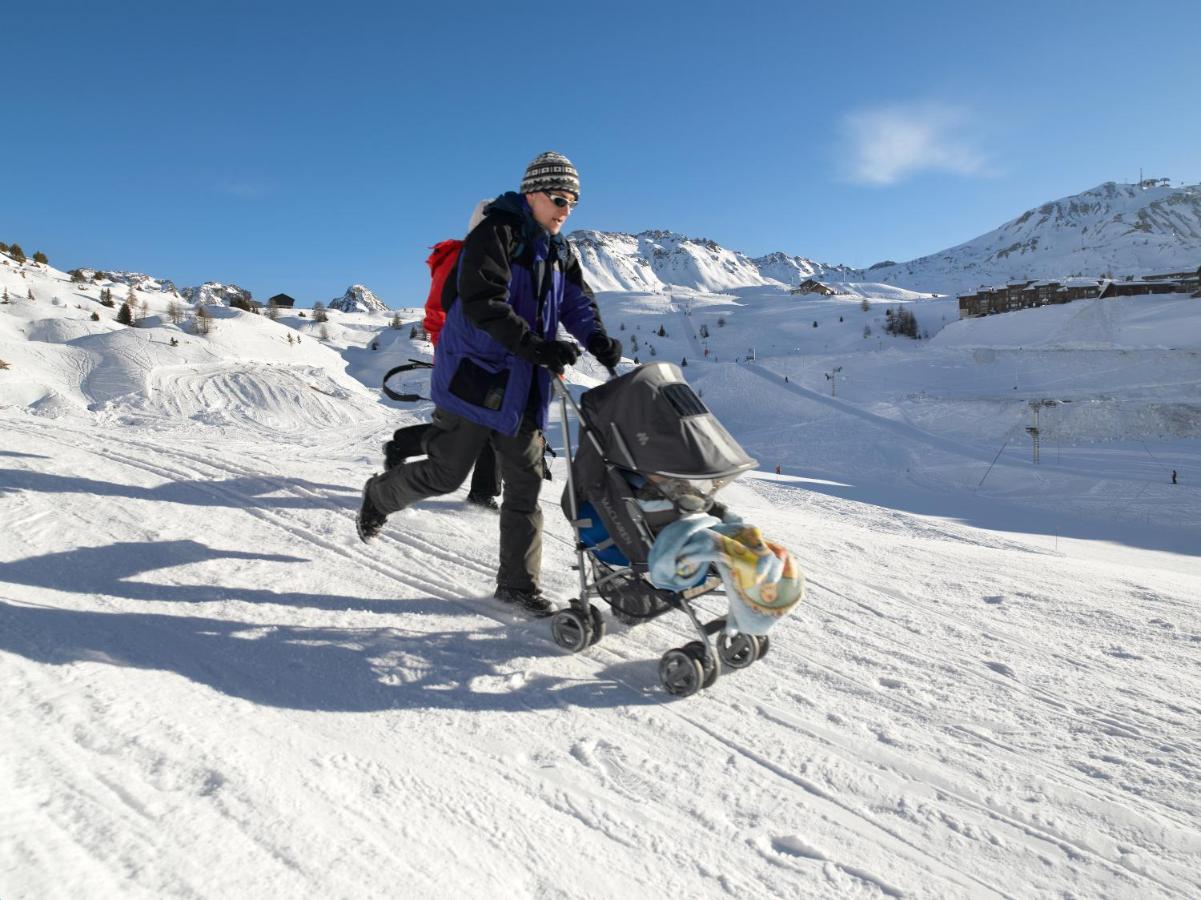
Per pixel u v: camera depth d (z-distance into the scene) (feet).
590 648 9.39
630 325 549.95
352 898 4.61
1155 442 164.25
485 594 10.83
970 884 5.52
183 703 6.80
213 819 5.12
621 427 8.63
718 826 6.04
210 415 51.65
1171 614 12.03
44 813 4.83
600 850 5.62
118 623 8.53
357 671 8.18
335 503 14.89
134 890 4.31
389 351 353.10
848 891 5.40
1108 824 6.23
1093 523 94.38
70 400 102.63
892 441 169.37
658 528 8.67
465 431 9.72
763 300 641.40
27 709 6.13
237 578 10.58
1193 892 5.48
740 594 7.73
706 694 8.37
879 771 6.95
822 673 9.06
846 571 13.82
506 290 8.98
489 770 6.56
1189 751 7.41
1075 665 9.62
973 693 8.66
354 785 5.98
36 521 11.87
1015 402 200.44
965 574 14.32
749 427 213.46
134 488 14.69
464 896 4.86
